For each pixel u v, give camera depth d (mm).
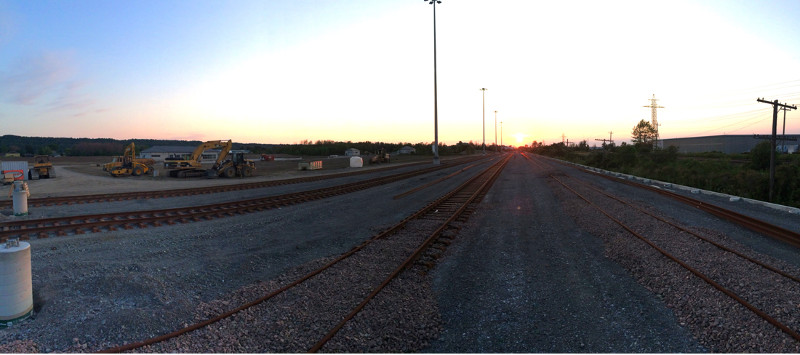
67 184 28594
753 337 5633
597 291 7633
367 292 7453
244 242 11266
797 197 25781
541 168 53312
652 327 6113
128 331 5652
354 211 17016
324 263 9180
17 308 5809
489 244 11336
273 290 7426
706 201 20141
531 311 6789
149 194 20641
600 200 20141
